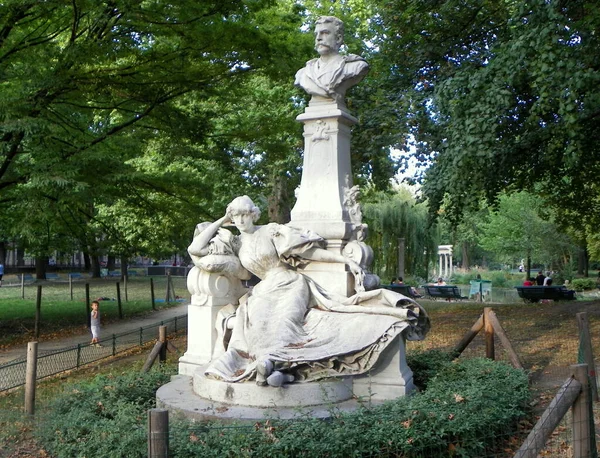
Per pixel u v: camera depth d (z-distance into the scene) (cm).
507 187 1783
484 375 680
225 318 722
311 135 778
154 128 1619
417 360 762
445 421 516
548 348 1069
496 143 1190
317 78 773
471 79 1147
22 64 1366
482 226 4388
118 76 1413
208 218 1838
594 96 1026
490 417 540
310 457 468
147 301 2689
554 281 3644
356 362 621
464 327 1348
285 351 604
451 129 1198
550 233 3500
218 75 1493
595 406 701
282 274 709
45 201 1300
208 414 557
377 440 485
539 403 689
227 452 463
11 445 617
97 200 1627
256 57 1440
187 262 6222
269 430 485
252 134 1708
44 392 916
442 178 1309
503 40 1377
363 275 698
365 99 1633
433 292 2655
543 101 1053
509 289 3744
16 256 5759
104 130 1600
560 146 1279
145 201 1753
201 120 1627
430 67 1605
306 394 580
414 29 1566
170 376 749
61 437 568
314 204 760
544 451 543
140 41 1433
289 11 1855
